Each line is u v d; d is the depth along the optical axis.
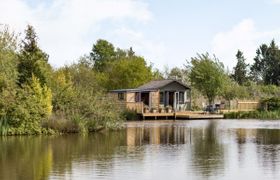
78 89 30.02
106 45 84.75
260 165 15.23
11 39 32.78
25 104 25.70
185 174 13.64
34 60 30.17
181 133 27.41
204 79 53.72
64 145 20.64
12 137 24.36
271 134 26.67
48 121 26.44
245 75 94.25
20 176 13.23
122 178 13.02
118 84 66.69
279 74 89.81
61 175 13.39
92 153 17.98
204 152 18.39
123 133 27.23
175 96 50.91
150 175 13.46
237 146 20.47
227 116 47.38
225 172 13.98
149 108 46.34
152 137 24.70
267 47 96.94
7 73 27.59
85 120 27.80
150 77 67.69
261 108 51.06
